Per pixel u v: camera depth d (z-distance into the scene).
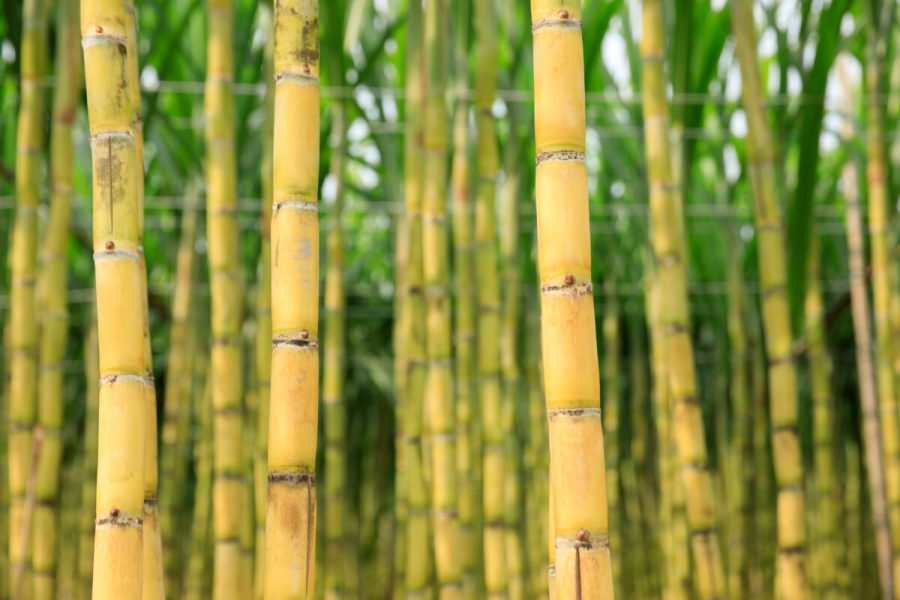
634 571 5.08
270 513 1.17
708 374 5.70
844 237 4.52
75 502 5.60
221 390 2.13
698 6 2.71
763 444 4.54
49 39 2.68
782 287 2.12
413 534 2.30
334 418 2.78
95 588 1.14
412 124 2.32
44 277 2.32
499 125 3.73
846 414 5.91
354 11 2.65
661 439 3.26
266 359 2.13
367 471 5.92
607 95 3.42
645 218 3.41
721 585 2.07
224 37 2.08
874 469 3.31
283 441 1.17
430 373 2.18
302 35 1.21
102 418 1.16
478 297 2.50
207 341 4.28
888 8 2.72
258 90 3.05
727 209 3.53
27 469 2.29
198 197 3.52
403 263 3.21
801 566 2.04
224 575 2.10
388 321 5.57
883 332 2.86
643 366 5.63
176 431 3.67
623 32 3.28
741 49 2.14
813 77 2.46
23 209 2.34
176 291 3.57
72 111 2.27
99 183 1.18
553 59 1.14
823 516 3.38
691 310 5.34
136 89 1.42
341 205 2.73
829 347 5.41
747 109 2.15
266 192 2.16
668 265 2.11
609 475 4.45
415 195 2.33
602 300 5.18
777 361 2.10
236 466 2.12
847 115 3.09
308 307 1.18
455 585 2.14
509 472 2.91
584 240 1.13
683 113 2.62
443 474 2.15
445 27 2.14
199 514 3.77
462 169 2.39
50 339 2.28
